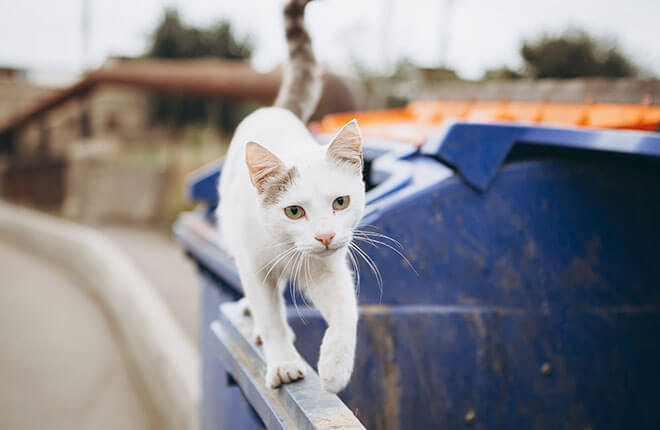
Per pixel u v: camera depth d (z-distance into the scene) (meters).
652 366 2.16
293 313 1.87
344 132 1.58
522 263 2.04
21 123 14.93
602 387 2.12
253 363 1.69
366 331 1.89
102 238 9.46
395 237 1.92
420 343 1.95
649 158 2.05
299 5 2.27
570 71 6.23
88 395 4.42
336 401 1.37
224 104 13.45
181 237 3.14
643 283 2.16
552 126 2.02
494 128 1.99
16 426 3.92
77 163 12.77
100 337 5.73
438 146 1.98
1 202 15.55
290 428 1.34
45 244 10.41
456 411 2.00
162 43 13.86
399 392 1.94
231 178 1.92
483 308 2.01
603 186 2.10
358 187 1.64
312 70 2.30
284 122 1.95
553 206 2.06
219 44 13.69
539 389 2.07
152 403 4.29
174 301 5.88
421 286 1.95
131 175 11.80
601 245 2.11
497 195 2.01
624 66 5.96
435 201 1.95
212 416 2.78
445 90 3.51
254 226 1.66
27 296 7.14
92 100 14.38
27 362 5.03
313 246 1.55
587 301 2.11
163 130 13.73
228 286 2.48
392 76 8.57
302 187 1.56
